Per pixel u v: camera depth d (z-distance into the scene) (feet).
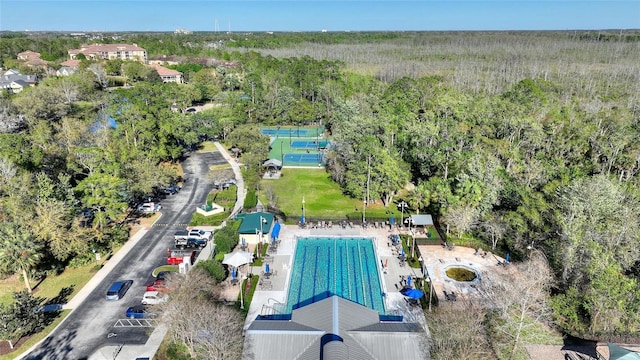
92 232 188.75
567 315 140.67
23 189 186.50
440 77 508.94
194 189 269.23
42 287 167.63
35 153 228.63
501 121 304.91
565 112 329.31
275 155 345.51
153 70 566.36
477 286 166.91
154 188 253.85
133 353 132.46
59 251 171.63
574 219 160.35
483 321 140.87
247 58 653.30
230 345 125.29
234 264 168.96
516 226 184.96
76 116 378.94
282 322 134.41
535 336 138.82
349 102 355.15
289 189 272.92
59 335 140.15
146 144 287.48
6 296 161.17
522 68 629.92
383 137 278.26
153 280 172.04
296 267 184.03
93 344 136.36
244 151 327.88
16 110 349.61
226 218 224.74
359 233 213.66
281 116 447.01
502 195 209.97
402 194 264.11
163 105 361.92
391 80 583.58
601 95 459.73
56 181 227.40
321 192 268.21
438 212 225.35
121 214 203.51
